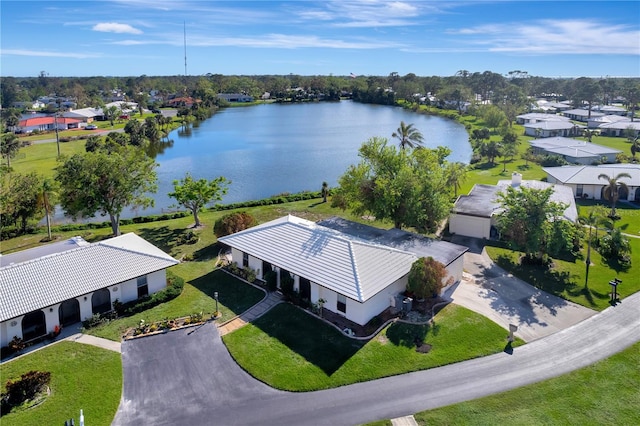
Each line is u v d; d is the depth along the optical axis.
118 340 29.28
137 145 108.88
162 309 33.19
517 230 39.69
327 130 146.25
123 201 48.19
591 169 68.94
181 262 41.88
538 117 140.00
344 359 27.12
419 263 32.59
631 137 113.38
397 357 27.41
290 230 38.50
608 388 24.94
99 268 32.91
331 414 22.97
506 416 22.86
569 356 27.77
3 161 87.81
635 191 63.34
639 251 44.47
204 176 84.12
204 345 28.75
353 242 34.72
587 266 38.03
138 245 37.97
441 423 22.38
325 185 65.12
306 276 32.84
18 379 24.69
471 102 187.12
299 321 31.28
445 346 28.58
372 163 49.19
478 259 42.56
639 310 33.22
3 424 21.97
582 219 44.03
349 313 31.16
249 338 29.38
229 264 40.72
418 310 32.78
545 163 84.31
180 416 22.80
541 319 31.97
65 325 30.97
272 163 96.12
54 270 31.64
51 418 22.45
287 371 26.08
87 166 45.22
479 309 33.16
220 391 24.59
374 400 23.94
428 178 45.81
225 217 46.31
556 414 23.02
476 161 91.88
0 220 49.69
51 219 59.56
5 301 28.48
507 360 27.36
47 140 117.25
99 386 24.83
